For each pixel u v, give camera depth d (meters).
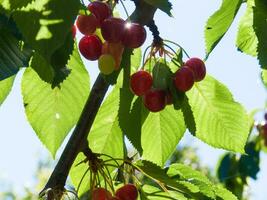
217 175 1.57
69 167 0.98
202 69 0.98
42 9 0.78
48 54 0.77
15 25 0.80
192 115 0.97
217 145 1.07
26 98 1.00
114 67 0.91
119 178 1.04
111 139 1.08
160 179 1.01
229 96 1.06
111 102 1.07
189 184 0.99
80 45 0.92
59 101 1.00
